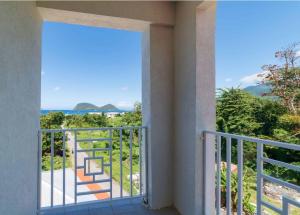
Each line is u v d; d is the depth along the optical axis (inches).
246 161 136.6
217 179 77.5
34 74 81.7
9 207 56.4
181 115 95.0
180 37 96.0
